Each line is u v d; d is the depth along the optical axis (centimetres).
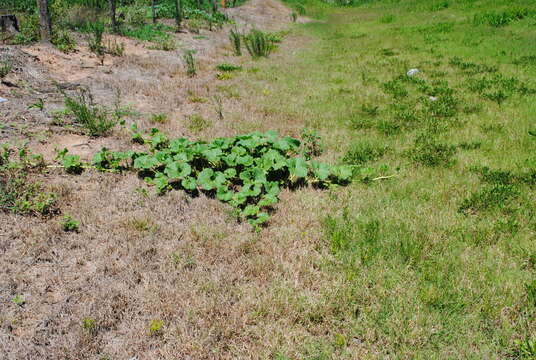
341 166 557
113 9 1402
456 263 380
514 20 1658
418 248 396
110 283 354
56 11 1483
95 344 295
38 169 511
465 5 2250
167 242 407
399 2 3108
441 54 1346
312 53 1516
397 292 347
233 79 1059
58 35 1137
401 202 486
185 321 317
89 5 1709
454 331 310
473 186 514
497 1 2109
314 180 541
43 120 647
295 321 324
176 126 705
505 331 307
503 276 362
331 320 321
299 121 775
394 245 406
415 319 318
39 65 906
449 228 430
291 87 1011
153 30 1578
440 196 498
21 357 284
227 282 359
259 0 3188
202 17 2053
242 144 562
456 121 746
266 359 288
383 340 307
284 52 1523
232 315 322
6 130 590
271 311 327
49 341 298
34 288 341
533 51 1241
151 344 301
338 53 1501
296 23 2544
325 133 718
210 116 772
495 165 569
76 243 397
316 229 438
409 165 587
